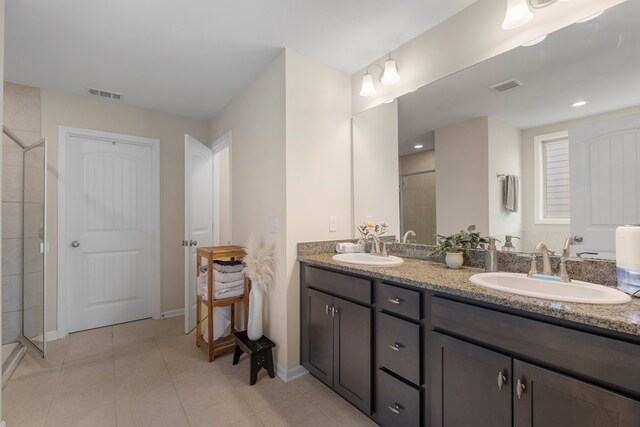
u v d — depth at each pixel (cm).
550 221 145
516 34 154
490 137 167
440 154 191
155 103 312
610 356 85
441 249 174
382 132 227
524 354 103
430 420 134
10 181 253
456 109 181
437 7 174
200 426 161
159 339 276
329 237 235
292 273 215
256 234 251
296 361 216
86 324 297
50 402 182
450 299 127
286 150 212
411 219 211
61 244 280
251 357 203
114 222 313
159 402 182
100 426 161
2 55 142
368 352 162
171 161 343
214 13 177
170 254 341
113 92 284
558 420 95
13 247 254
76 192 293
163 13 177
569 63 139
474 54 171
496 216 165
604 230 129
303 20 184
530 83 151
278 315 221
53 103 278
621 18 125
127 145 321
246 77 256
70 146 290
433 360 133
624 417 82
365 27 192
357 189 247
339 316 182
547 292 129
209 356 235
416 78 203
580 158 136
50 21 182
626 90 124
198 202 316
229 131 306
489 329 113
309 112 226
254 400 185
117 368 223
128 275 321
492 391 111
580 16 135
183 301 349
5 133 219
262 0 167
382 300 157
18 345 243
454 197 185
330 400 185
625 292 110
